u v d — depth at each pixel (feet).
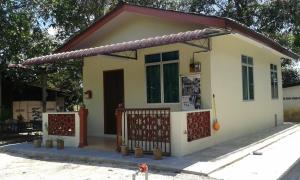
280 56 57.72
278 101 57.82
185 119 31.01
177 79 38.19
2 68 49.60
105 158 30.50
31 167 29.96
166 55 39.09
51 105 65.00
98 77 44.75
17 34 49.19
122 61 42.65
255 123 47.14
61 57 35.81
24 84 56.95
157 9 35.99
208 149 33.68
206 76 36.32
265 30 79.20
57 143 36.65
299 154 31.86
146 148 31.86
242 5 81.25
